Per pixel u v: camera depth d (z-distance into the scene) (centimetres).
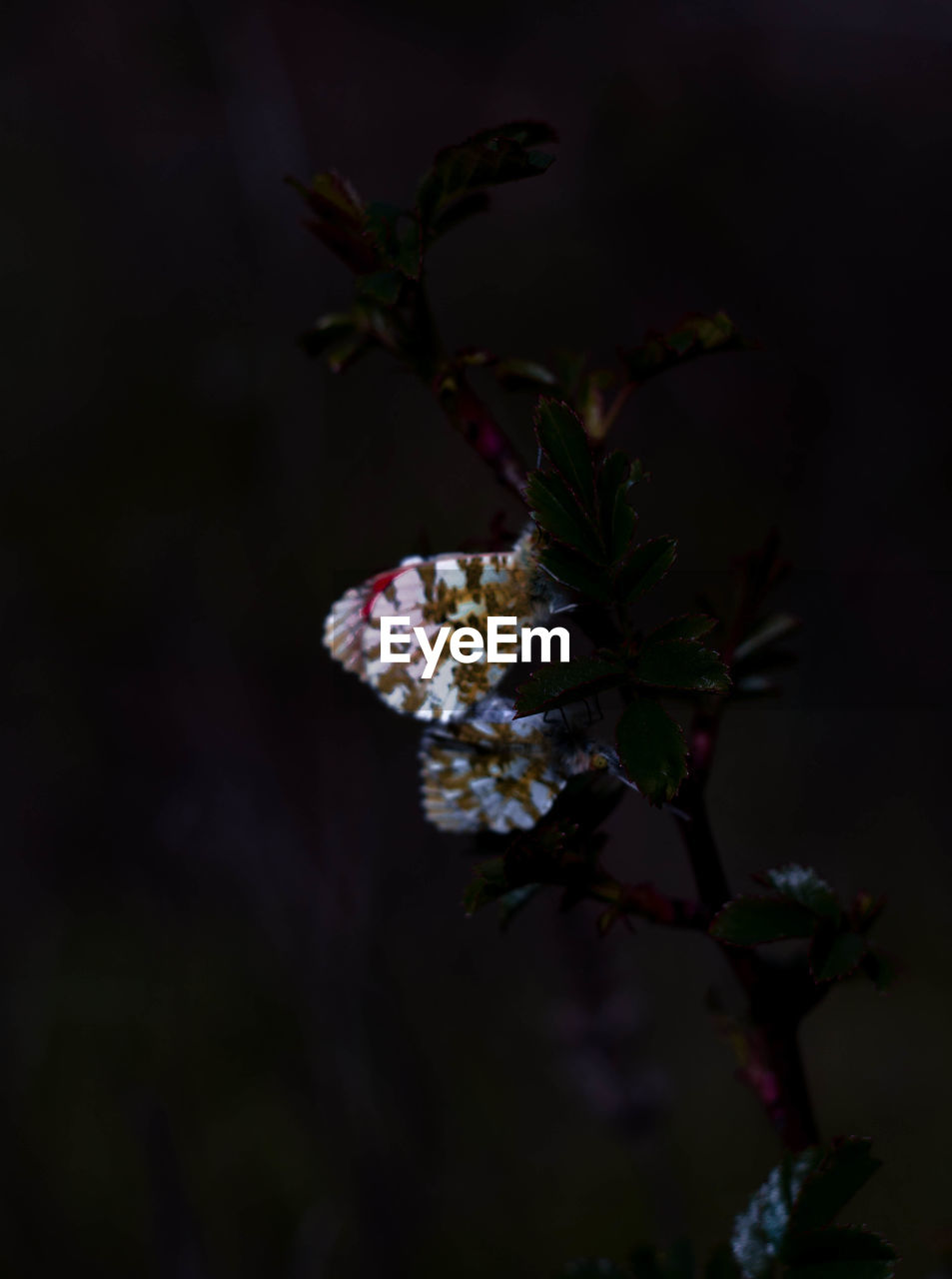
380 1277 349
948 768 579
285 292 542
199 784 472
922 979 517
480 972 495
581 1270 113
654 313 707
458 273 706
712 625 85
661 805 82
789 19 747
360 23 748
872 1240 93
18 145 689
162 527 554
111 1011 500
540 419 90
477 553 112
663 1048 482
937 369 653
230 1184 413
